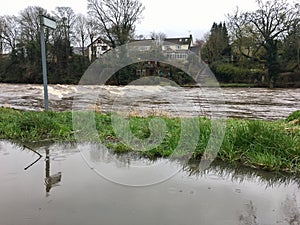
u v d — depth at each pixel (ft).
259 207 8.54
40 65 113.39
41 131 17.29
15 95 65.21
